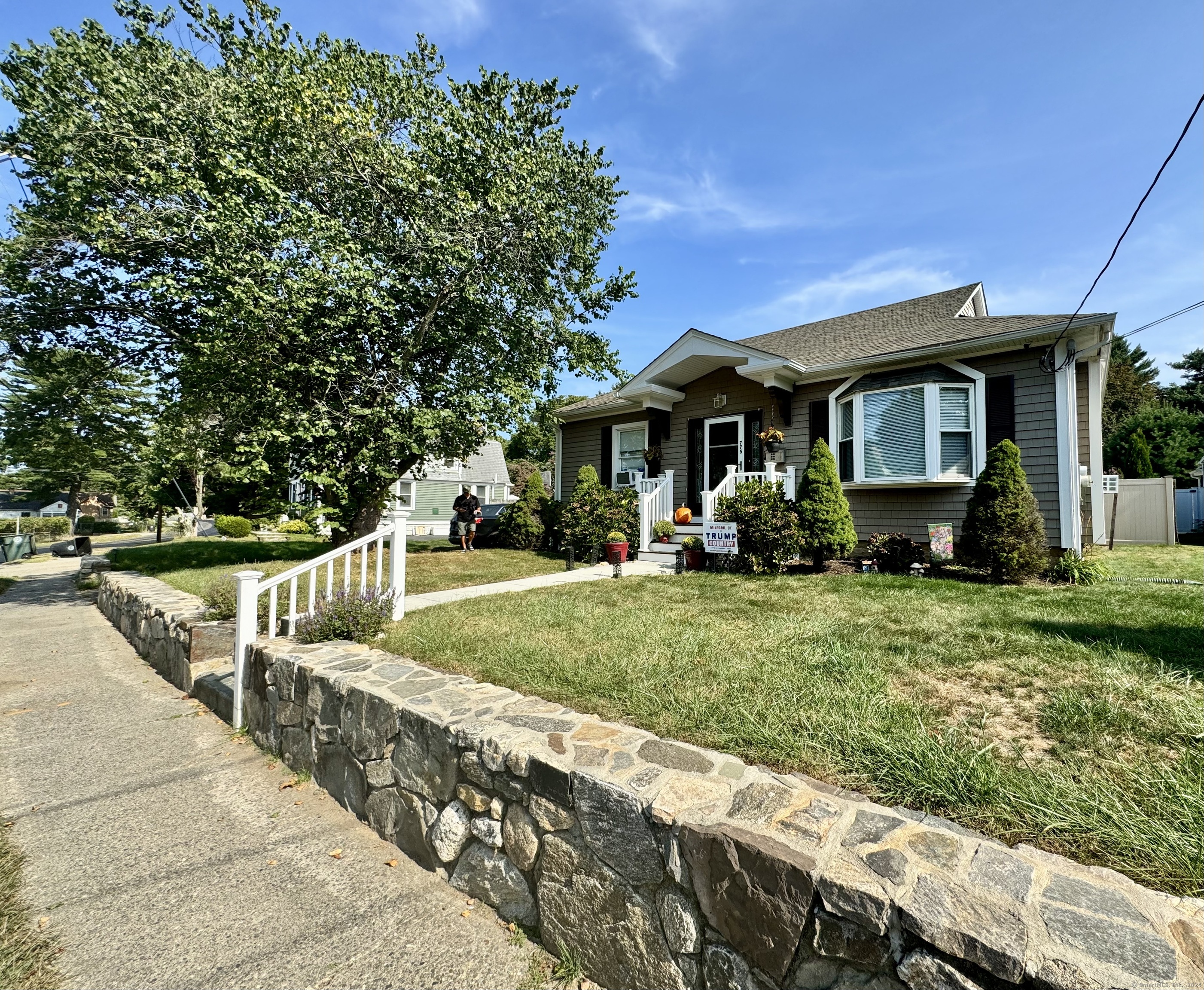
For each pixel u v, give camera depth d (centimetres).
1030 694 279
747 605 527
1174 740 223
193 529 2738
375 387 966
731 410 1080
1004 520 645
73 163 842
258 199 888
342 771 306
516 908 212
